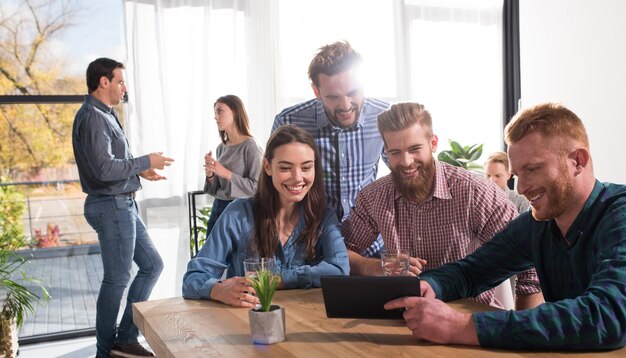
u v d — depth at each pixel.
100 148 3.40
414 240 2.21
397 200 2.23
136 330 3.74
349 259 2.27
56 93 4.50
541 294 2.05
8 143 4.46
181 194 4.44
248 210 2.25
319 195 2.24
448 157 5.13
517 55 5.48
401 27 5.07
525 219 1.78
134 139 4.28
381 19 5.01
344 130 2.60
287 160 2.12
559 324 1.34
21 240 3.93
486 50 5.43
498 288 2.24
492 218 2.12
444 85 5.30
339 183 2.64
